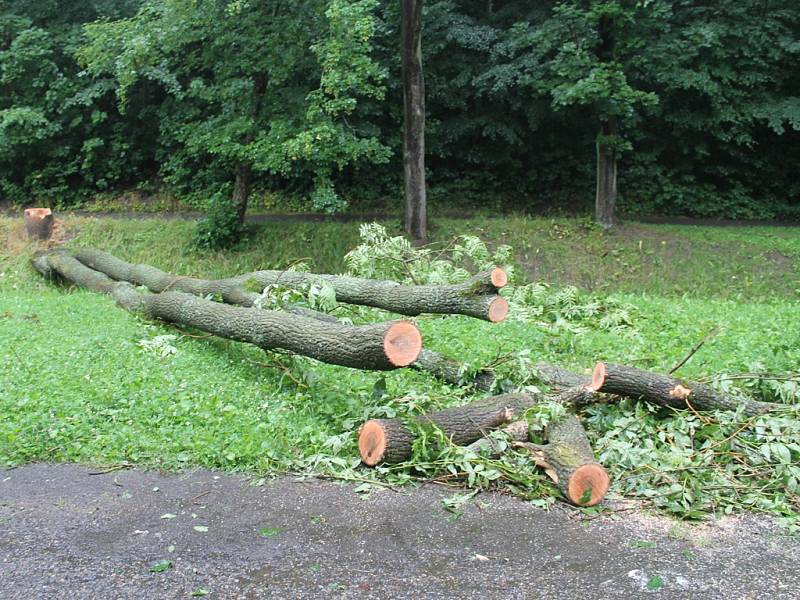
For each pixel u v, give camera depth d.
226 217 15.23
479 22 19.55
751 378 6.07
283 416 5.70
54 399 5.86
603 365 5.51
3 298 11.12
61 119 19.55
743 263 15.04
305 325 6.07
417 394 5.99
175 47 13.73
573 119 19.75
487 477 4.75
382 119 19.80
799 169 20.11
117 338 7.83
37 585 3.63
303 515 4.40
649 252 15.35
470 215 19.08
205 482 4.85
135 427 5.50
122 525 4.25
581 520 4.41
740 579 3.76
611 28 14.87
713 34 15.16
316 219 17.55
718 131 18.31
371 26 12.84
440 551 4.00
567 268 15.00
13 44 18.41
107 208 19.55
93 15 20.06
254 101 14.42
